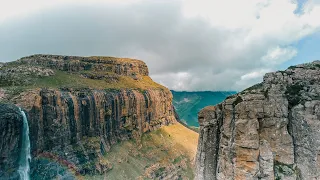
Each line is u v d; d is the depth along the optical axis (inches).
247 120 1689.2
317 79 1791.3
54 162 7465.6
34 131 7012.8
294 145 1638.8
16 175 6186.0
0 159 5890.8
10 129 6141.7
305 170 1567.4
